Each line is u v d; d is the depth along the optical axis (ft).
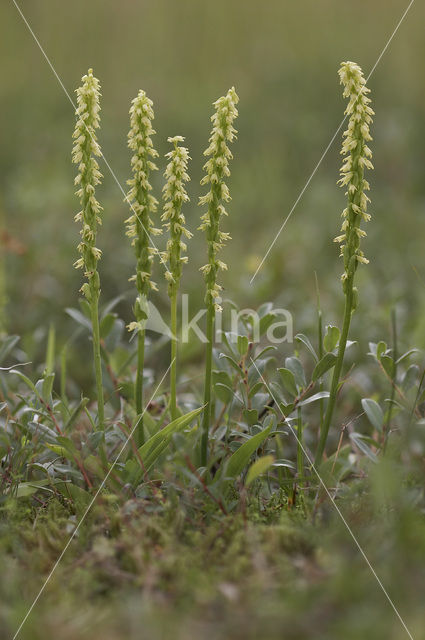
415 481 9.19
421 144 30.07
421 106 33.78
